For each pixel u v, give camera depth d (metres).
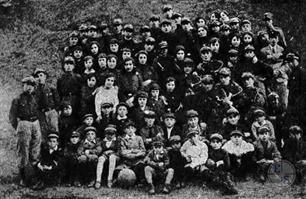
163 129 10.18
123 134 9.92
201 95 10.51
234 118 10.02
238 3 14.26
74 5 14.93
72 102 10.70
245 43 11.57
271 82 11.10
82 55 11.59
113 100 10.70
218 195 9.05
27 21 14.62
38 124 10.14
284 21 13.50
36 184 9.53
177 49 11.27
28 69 13.06
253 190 9.20
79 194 9.21
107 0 14.98
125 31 11.95
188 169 9.50
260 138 9.71
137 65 11.40
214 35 11.85
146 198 9.00
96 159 9.64
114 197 9.05
